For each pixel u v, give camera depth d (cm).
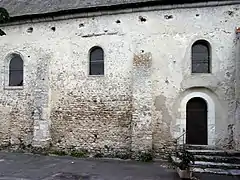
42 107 1223
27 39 1318
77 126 1197
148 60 1102
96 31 1204
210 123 1060
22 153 1234
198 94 1082
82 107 1196
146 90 1082
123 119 1132
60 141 1216
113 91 1156
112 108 1151
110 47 1178
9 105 1325
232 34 1065
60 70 1244
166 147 1078
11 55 1351
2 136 1326
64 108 1223
